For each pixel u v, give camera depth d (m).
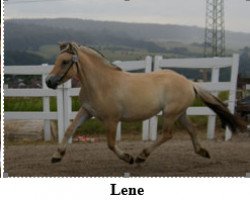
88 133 11.04
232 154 8.35
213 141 9.91
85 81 6.83
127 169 7.21
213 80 10.16
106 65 6.93
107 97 6.85
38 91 10.41
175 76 7.37
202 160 7.86
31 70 10.49
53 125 11.46
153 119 10.28
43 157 8.25
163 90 7.21
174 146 9.24
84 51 6.87
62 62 6.71
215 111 7.71
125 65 10.52
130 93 6.95
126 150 8.92
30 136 10.73
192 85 7.56
